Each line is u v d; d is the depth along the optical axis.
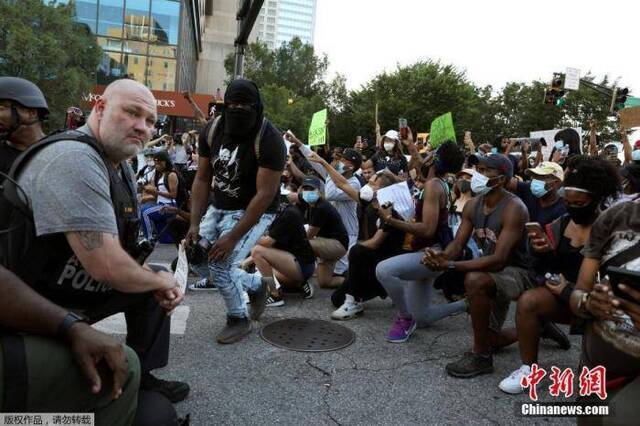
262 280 4.30
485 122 50.03
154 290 2.11
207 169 3.91
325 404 3.01
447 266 3.48
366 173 7.66
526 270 3.56
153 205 6.92
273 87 48.28
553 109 41.34
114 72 25.73
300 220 5.02
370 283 4.54
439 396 3.17
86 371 1.54
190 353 3.62
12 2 17.77
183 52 29.83
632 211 2.06
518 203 3.50
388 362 3.65
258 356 3.64
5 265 1.80
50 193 1.80
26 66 17.38
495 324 3.74
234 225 3.73
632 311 1.84
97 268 1.87
